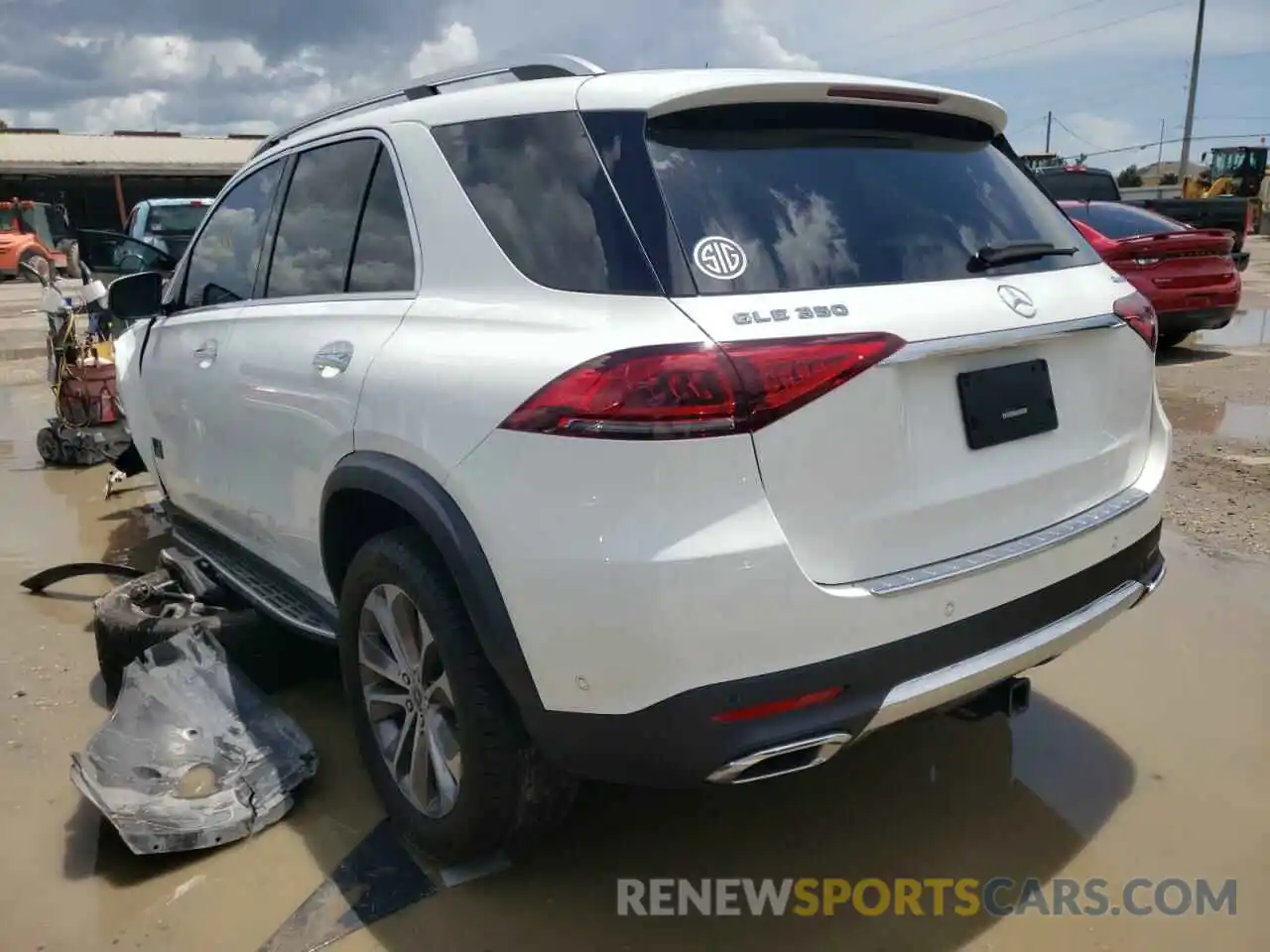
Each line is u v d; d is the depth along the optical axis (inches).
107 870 108.6
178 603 150.4
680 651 78.2
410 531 100.9
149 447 175.6
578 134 93.0
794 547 81.0
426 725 102.7
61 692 149.0
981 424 92.0
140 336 176.9
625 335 81.6
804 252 88.9
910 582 85.3
